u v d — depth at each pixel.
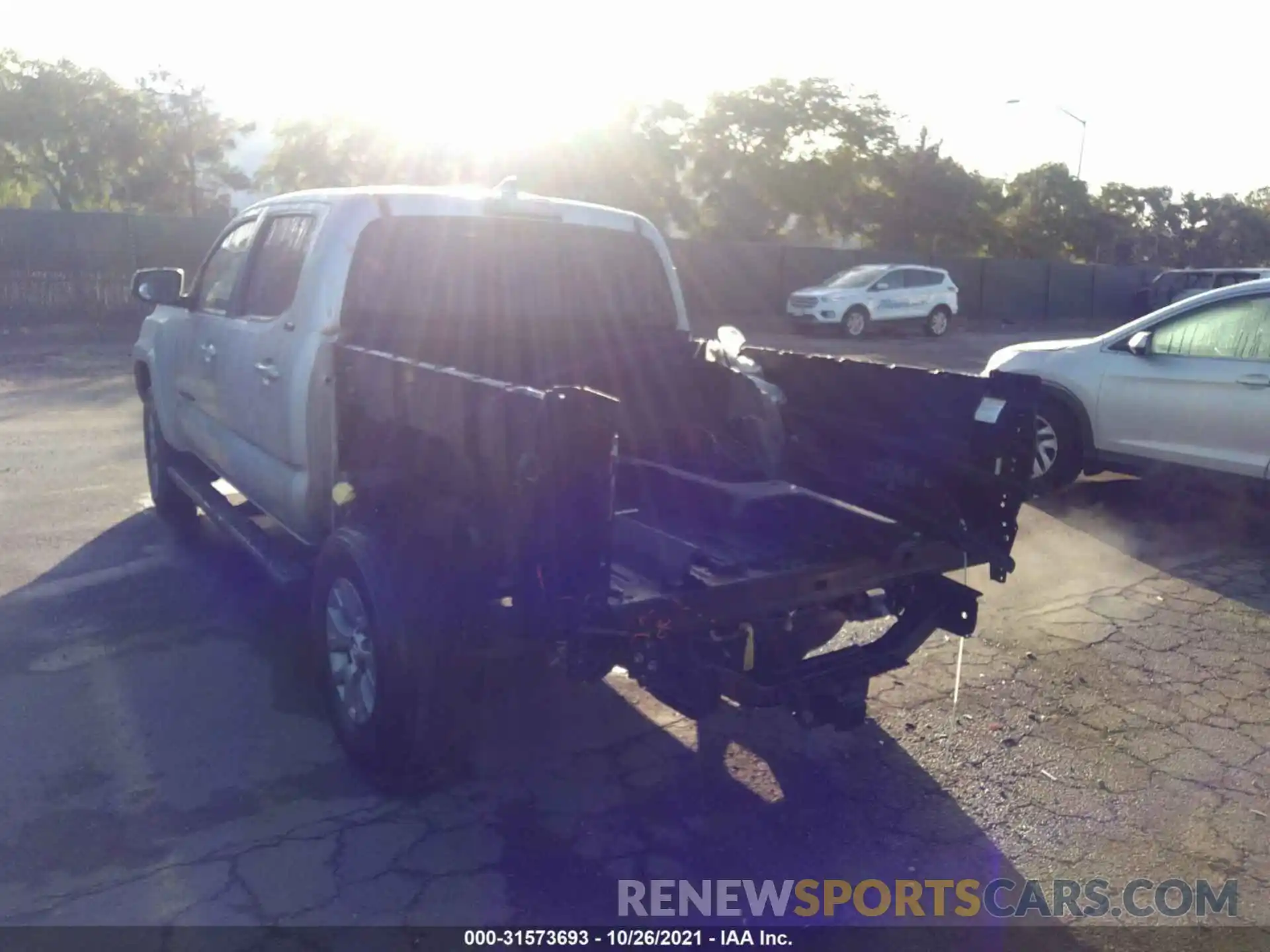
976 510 4.20
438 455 3.93
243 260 5.72
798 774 4.26
